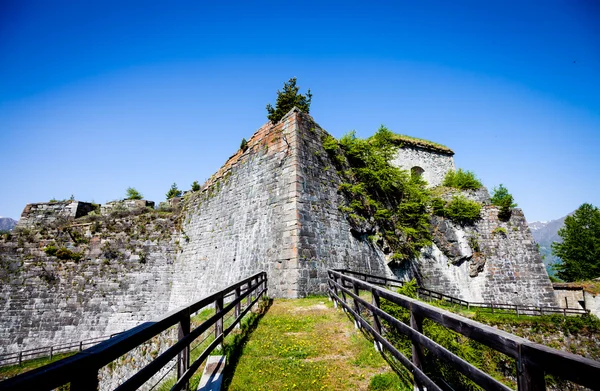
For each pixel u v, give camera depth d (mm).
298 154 13227
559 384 11125
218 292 4949
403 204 18562
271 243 12453
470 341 9820
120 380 12297
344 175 15617
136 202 26453
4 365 16375
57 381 1658
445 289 18938
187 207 20625
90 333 17938
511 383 9648
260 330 6906
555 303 19500
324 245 12445
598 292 21234
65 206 24547
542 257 22250
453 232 20500
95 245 19703
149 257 19641
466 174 27266
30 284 18531
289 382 4457
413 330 3451
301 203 12320
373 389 4129
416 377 3340
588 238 35812
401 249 17062
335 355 5441
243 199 15391
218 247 16094
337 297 8672
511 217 21250
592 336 15656
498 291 19688
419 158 29188
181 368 3512
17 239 19297
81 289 18734
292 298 10633
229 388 4301
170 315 3094
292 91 23672
